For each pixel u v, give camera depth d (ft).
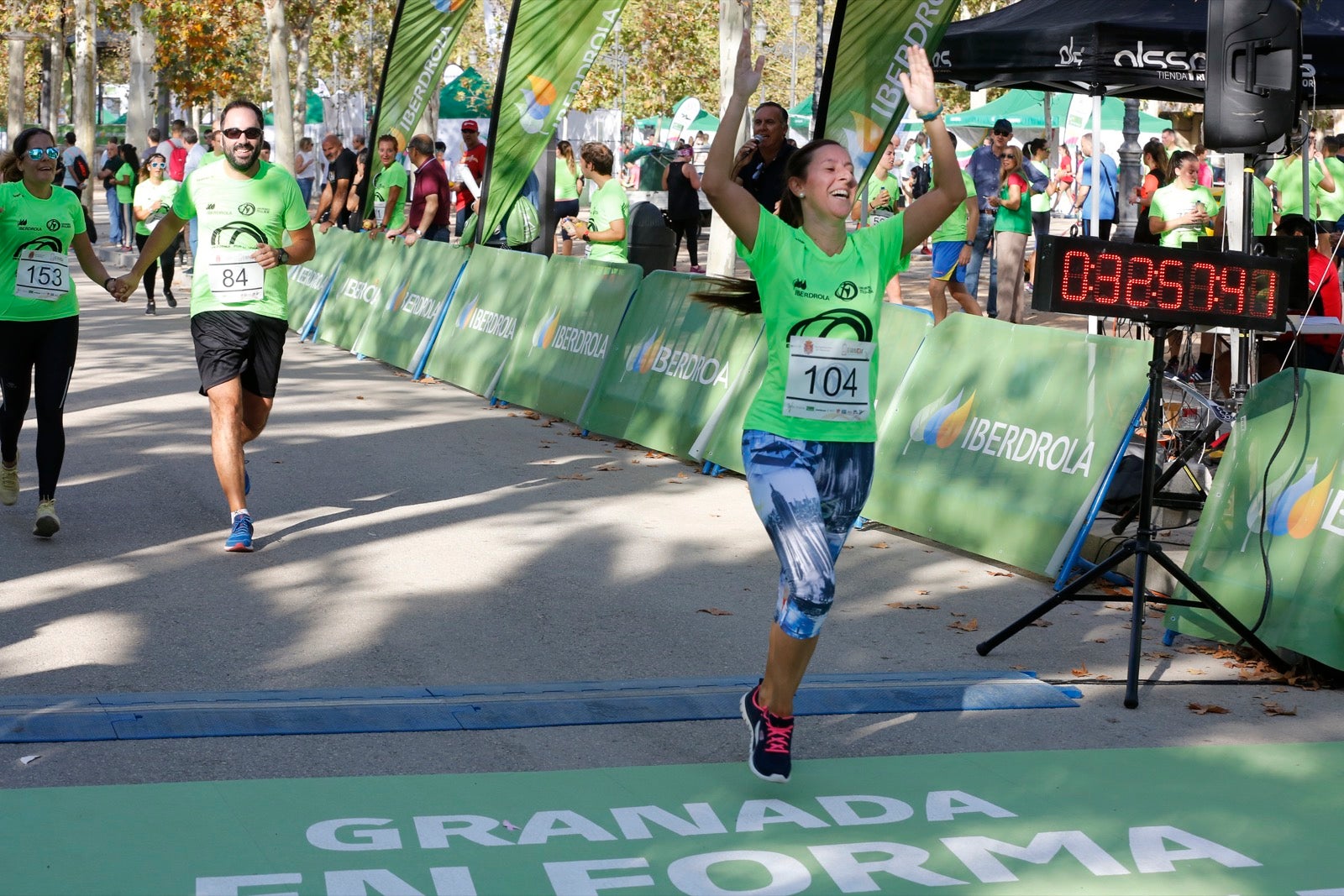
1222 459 19.56
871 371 13.71
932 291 42.96
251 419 23.43
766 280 13.64
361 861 12.00
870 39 32.17
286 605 19.52
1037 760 14.74
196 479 27.09
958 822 13.16
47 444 22.34
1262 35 22.47
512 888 11.61
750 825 12.96
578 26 43.32
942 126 14.15
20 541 22.43
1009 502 22.35
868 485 13.78
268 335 22.67
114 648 17.48
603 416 32.22
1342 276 30.07
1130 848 12.73
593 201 39.83
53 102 137.08
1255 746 15.31
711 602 20.18
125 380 39.27
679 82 149.28
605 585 20.92
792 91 115.65
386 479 27.71
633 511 25.54
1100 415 21.52
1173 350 33.73
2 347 22.44
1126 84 34.83
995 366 23.58
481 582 20.90
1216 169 66.59
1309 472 18.37
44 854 11.99
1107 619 20.01
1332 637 17.26
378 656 17.51
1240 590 18.56
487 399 37.09
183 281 68.59
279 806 13.05
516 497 26.40
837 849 12.52
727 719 15.65
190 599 19.65
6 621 18.44
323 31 137.90
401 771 13.96
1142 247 16.85
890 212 61.72
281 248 22.43
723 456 28.35
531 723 15.34
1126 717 16.12
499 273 39.22
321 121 151.43
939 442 24.03
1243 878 12.21
